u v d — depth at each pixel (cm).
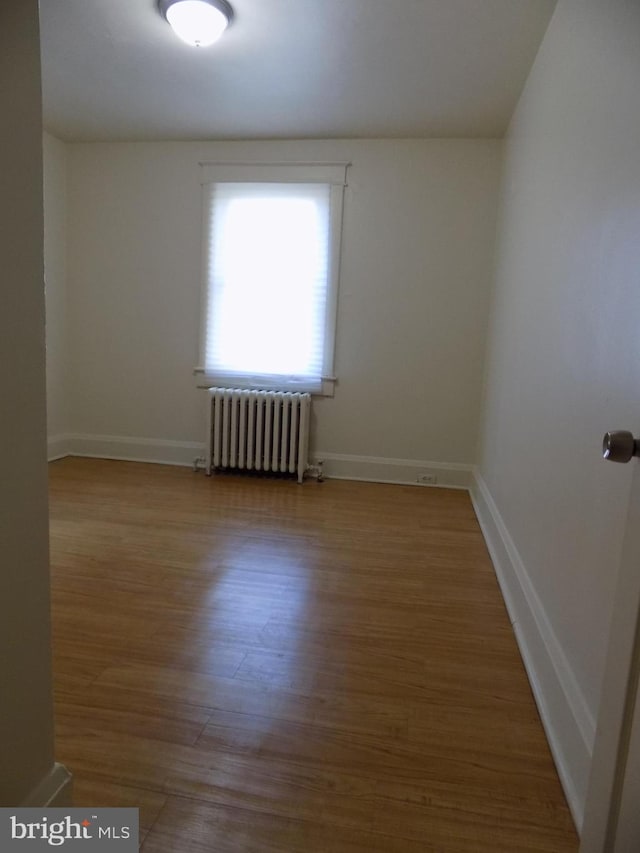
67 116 374
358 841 115
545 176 227
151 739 141
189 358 437
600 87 154
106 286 441
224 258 419
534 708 161
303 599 222
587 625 133
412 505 361
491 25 245
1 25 83
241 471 431
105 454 455
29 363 94
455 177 388
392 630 201
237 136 399
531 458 217
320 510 341
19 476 94
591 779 99
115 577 235
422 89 313
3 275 87
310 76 304
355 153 396
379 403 417
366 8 237
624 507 115
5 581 93
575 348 165
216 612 209
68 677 166
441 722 152
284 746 141
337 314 412
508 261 320
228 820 118
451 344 404
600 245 147
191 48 278
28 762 102
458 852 113
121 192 429
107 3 240
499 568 253
